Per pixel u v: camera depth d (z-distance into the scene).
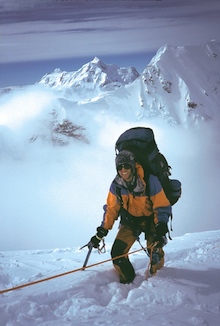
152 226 5.70
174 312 4.25
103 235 5.70
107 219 5.70
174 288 4.91
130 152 5.24
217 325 3.97
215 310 4.39
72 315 4.29
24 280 5.73
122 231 5.70
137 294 4.79
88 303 4.55
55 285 5.20
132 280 5.54
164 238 5.53
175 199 5.67
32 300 4.71
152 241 5.44
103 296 5.03
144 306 4.47
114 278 5.63
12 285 5.54
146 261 6.39
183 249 7.07
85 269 5.86
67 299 4.70
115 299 4.83
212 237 8.55
